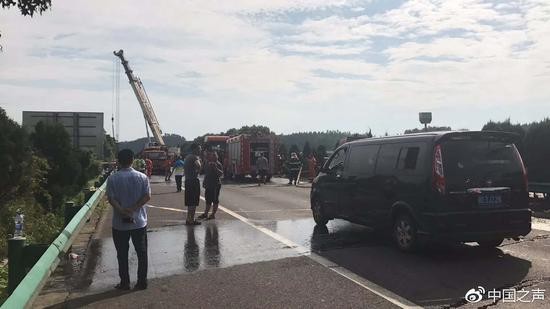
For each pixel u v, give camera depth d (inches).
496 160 325.1
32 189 466.9
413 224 331.0
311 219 516.1
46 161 516.7
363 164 390.9
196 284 276.5
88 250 372.5
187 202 486.3
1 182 407.2
